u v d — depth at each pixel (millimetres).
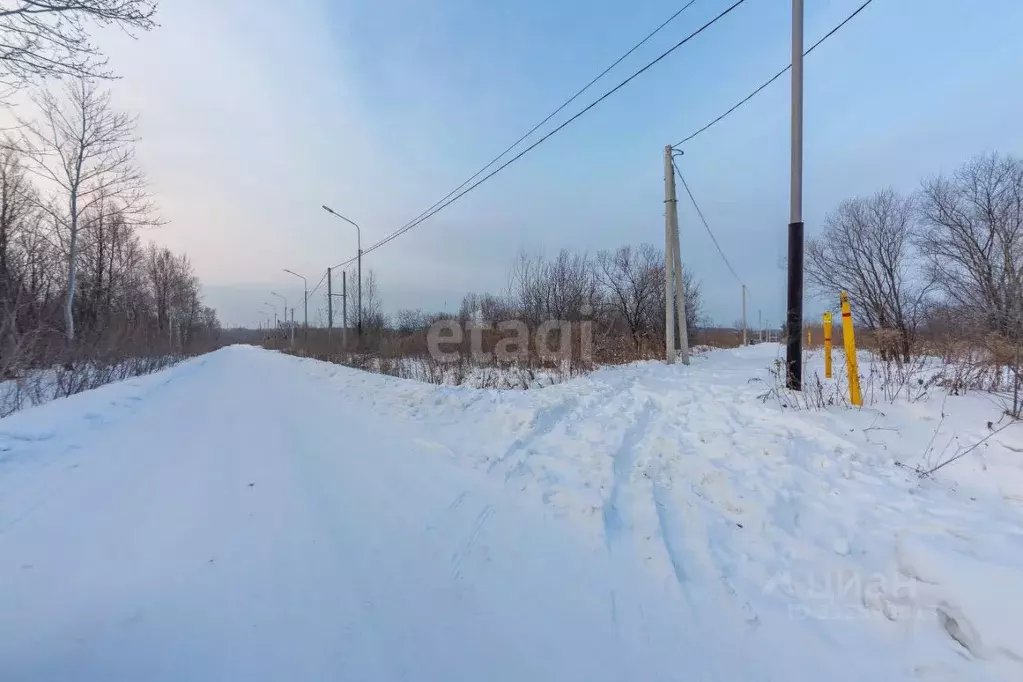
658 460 4660
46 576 2992
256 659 2268
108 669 2193
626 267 25953
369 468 5164
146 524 3773
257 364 25391
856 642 2311
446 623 2547
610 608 2656
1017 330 5098
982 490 3459
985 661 2076
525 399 7941
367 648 2350
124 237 26734
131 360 17734
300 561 3182
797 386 6398
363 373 16641
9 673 2158
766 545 3135
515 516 3822
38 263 16422
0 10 6168
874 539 3010
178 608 2662
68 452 6094
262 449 6102
